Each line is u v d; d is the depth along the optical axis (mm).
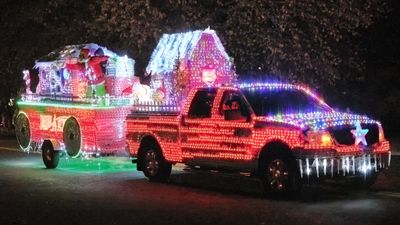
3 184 14305
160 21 19578
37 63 18375
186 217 10328
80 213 10836
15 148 23828
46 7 22500
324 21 19047
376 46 25891
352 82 25828
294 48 19203
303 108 13156
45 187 13820
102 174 15984
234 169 12602
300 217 10133
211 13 20344
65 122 16719
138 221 10078
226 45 19656
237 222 9867
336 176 11547
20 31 24250
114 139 16031
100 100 15703
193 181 14578
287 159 11570
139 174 15953
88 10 21812
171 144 13922
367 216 10125
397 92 26469
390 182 13477
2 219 10422
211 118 12977
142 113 14742
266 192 12156
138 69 21344
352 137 11742
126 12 18812
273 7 18625
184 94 15867
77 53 16859
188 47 16047
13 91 25781
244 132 12297
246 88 12750
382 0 21484
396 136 24375
